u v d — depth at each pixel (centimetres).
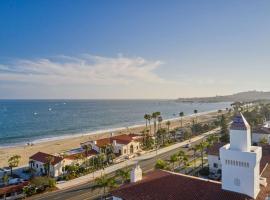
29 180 7200
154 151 11138
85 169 8369
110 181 5812
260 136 10550
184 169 7819
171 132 15375
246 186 3706
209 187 3994
